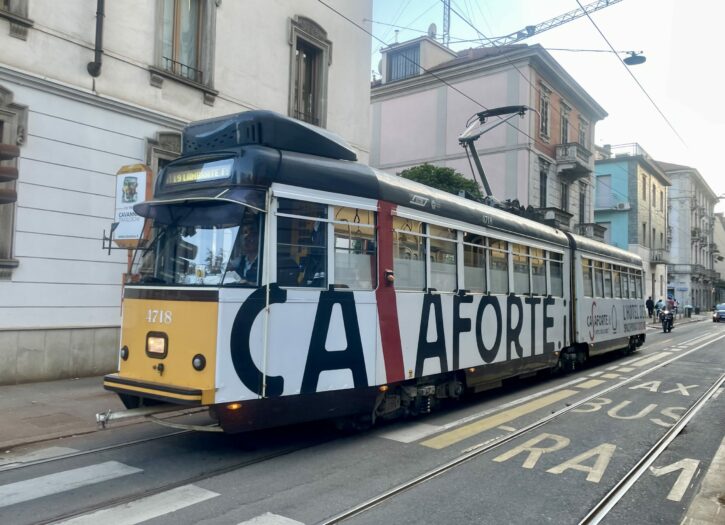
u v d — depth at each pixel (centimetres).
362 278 679
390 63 3331
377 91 3253
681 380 1197
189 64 1288
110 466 573
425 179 2198
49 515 446
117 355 1109
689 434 745
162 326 583
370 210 689
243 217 573
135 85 1150
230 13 1349
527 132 2714
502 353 960
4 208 957
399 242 735
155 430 719
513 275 1020
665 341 2256
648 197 4800
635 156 4403
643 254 4581
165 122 1200
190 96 1260
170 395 549
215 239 580
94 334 1073
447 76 2977
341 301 646
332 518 446
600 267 1456
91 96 1065
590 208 3497
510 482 544
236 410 549
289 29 1501
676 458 638
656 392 1046
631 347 1712
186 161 638
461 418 812
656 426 778
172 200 611
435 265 805
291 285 600
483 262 927
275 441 674
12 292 961
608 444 681
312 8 1586
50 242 1010
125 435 695
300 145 645
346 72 1719
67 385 970
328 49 1639
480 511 473
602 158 4600
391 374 707
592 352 1371
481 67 2852
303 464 585
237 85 1366
